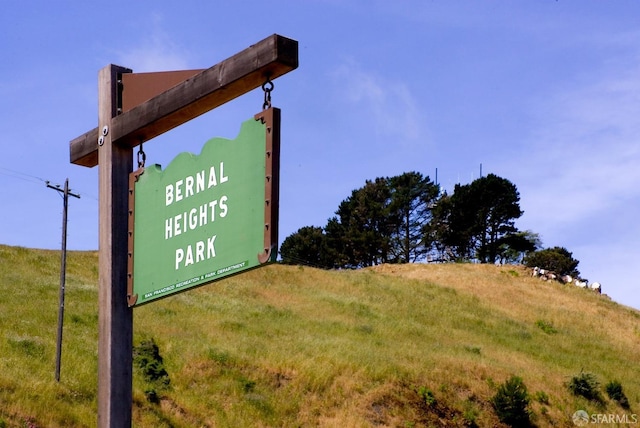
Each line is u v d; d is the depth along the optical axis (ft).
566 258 325.62
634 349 193.47
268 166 17.03
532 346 172.55
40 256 167.43
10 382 85.40
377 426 110.01
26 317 116.98
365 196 330.34
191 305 151.33
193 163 19.27
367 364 123.34
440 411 118.73
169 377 109.19
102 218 21.94
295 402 111.04
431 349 147.95
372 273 223.92
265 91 18.06
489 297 218.38
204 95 19.13
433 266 251.60
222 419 101.24
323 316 167.43
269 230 16.70
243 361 118.01
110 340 20.88
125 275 21.42
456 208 318.24
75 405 87.86
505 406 123.13
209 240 18.38
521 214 317.42
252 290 181.16
